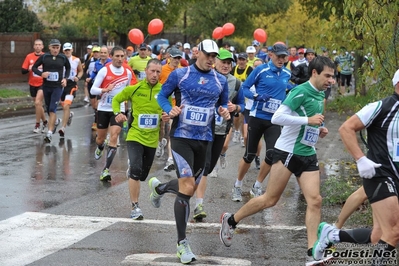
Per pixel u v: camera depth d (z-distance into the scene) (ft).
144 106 76.28
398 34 77.66
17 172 101.40
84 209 79.25
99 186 93.15
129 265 58.03
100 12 261.44
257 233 69.51
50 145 128.77
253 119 84.64
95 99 149.18
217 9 362.33
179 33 456.45
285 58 84.79
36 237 66.49
